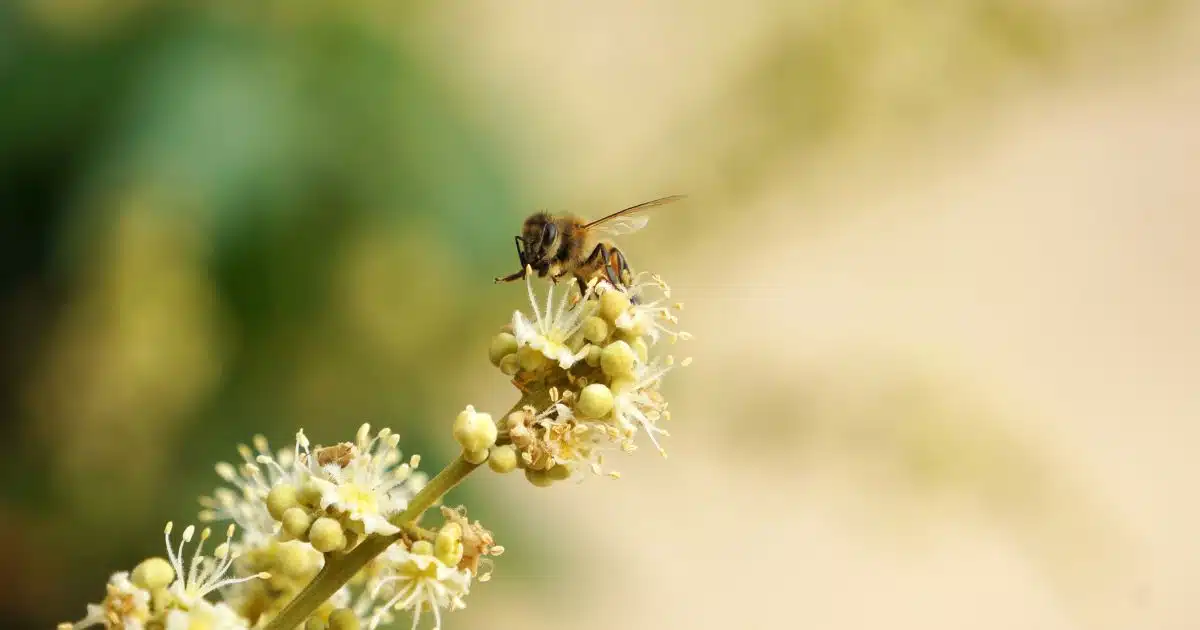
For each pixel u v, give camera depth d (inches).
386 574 10.4
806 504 18.3
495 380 13.2
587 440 10.4
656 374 10.5
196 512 12.9
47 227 12.4
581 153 14.1
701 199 14.5
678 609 17.3
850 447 14.1
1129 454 19.9
